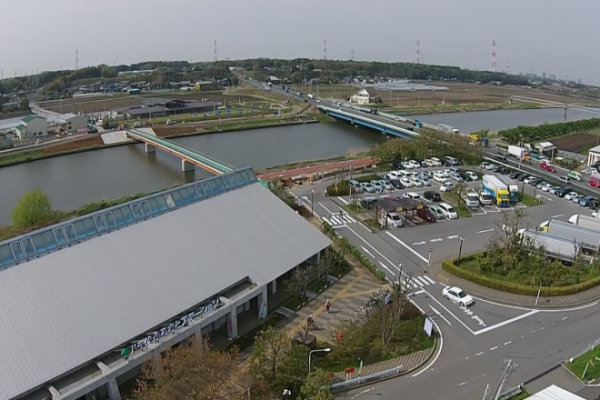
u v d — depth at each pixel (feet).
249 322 200.54
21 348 141.49
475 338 191.83
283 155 577.84
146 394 139.85
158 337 161.68
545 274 236.84
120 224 195.62
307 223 249.34
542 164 465.06
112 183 465.47
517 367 173.37
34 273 164.04
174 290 178.70
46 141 599.98
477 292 227.20
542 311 212.02
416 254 269.03
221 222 221.05
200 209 223.30
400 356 179.73
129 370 155.94
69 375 143.54
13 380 133.39
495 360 177.78
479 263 247.29
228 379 146.30
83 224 184.85
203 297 181.16
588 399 155.53
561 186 395.96
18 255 165.78
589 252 264.52
